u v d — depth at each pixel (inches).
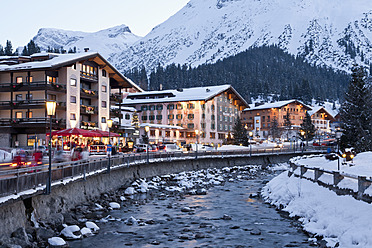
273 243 818.2
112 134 1919.3
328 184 1006.4
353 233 712.4
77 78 2613.2
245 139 4065.0
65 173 981.8
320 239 809.5
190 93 4638.3
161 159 2055.9
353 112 2551.7
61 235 825.5
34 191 762.2
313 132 5487.2
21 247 678.5
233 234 901.8
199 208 1248.8
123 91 4845.0
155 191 1641.2
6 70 2416.3
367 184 796.0
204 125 4384.8
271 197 1376.7
